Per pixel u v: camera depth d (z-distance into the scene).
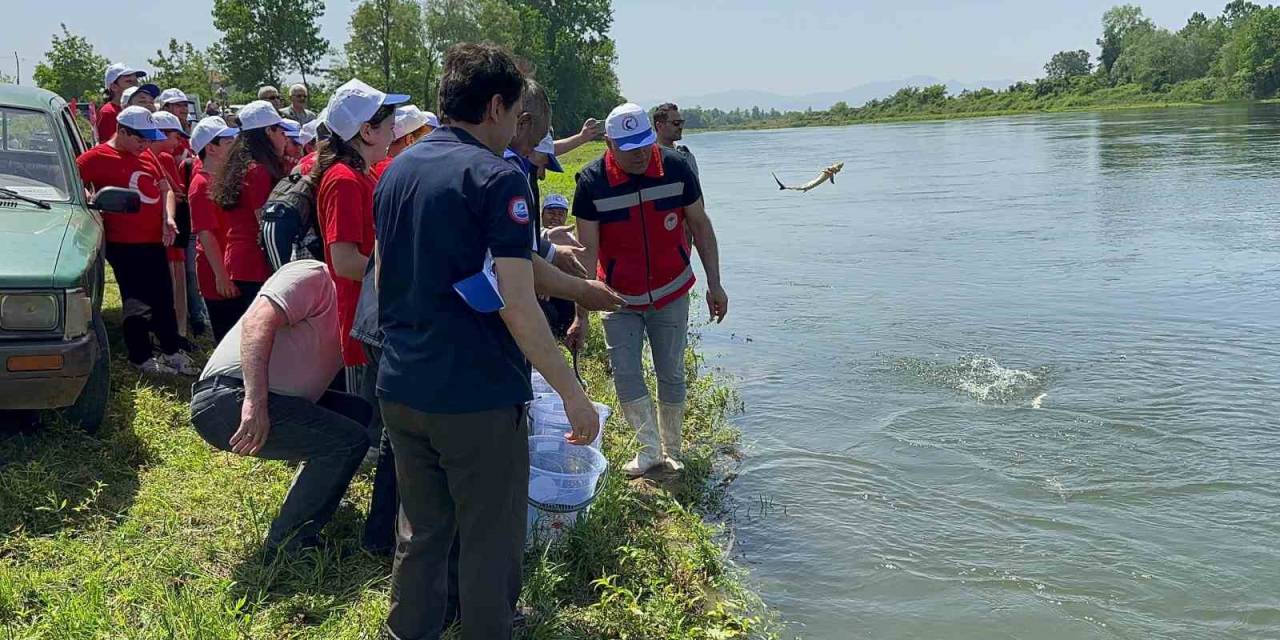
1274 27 96.50
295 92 11.11
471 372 3.05
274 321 3.93
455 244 2.98
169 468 5.04
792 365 8.37
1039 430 6.61
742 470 6.04
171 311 6.79
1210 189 20.44
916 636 4.20
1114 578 4.66
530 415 4.73
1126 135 44.44
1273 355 8.10
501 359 3.10
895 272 12.61
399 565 3.38
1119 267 12.18
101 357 5.26
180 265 7.47
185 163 8.48
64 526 4.38
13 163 6.00
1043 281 11.54
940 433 6.61
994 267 12.60
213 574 4.02
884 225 17.39
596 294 3.69
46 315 4.70
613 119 5.20
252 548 4.24
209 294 6.39
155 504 4.59
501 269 2.96
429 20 71.38
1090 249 13.62
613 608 4.07
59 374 4.70
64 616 3.54
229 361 4.09
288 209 4.41
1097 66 134.50
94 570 3.99
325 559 4.11
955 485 5.77
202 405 4.04
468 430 3.07
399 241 3.08
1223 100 98.94
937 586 4.61
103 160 6.47
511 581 3.42
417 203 3.02
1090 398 7.21
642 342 5.72
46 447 5.07
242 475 4.99
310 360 4.09
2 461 4.90
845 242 15.50
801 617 4.34
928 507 5.48
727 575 4.62
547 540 4.41
